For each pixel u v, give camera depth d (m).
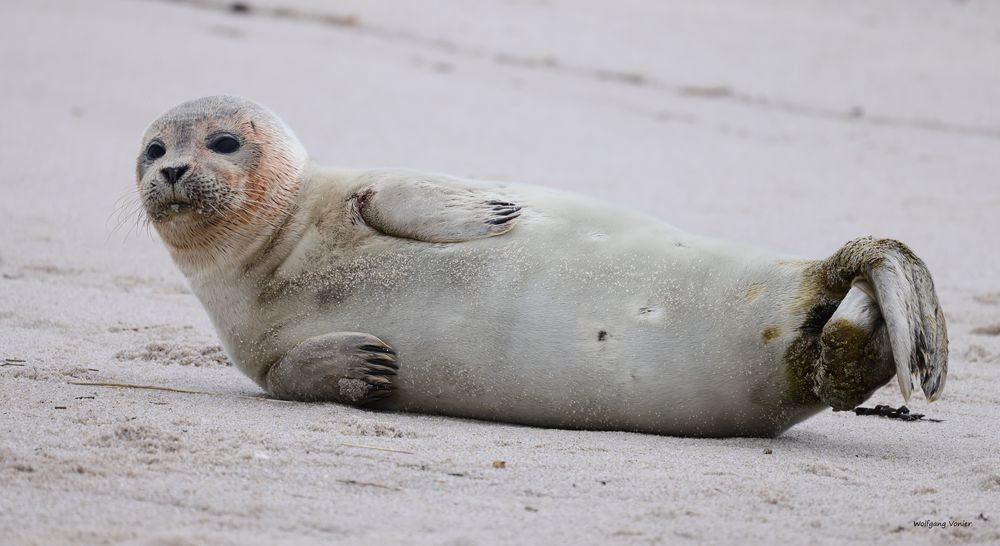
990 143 61.09
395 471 18.28
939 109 66.81
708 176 53.62
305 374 23.06
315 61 71.81
